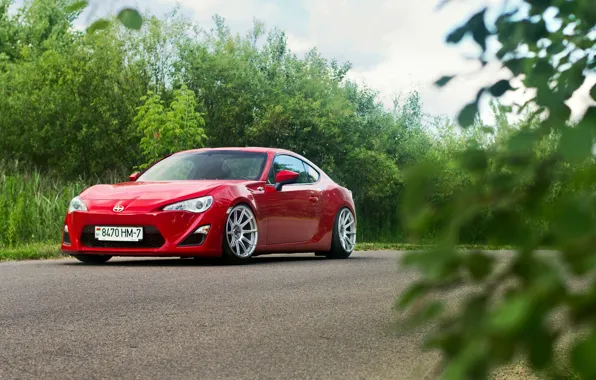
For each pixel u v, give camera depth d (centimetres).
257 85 2656
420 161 78
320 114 2634
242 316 470
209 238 799
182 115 1705
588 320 61
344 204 1003
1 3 3559
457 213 75
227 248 817
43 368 326
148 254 792
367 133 2723
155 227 785
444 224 75
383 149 2661
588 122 73
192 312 482
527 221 74
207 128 2558
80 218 805
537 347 62
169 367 329
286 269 777
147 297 546
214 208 805
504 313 63
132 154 2336
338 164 2656
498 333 62
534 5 98
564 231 66
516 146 79
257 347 375
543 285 63
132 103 2361
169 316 465
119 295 554
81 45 2402
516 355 62
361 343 387
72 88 2331
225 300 538
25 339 389
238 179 885
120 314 470
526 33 98
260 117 2577
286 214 905
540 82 98
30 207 1296
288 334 411
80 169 2345
